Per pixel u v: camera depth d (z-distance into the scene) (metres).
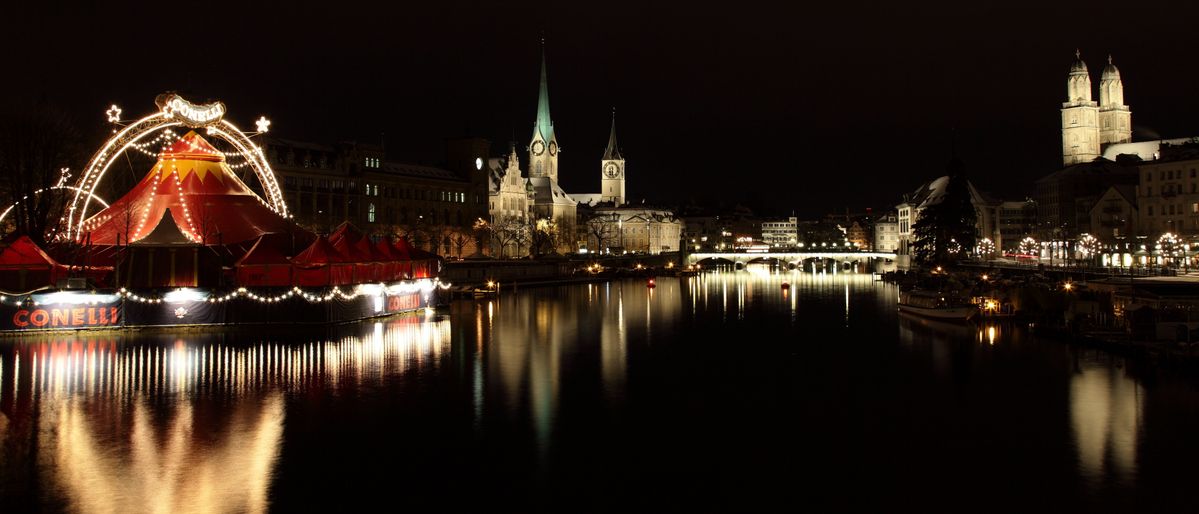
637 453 55.00
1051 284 125.00
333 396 67.06
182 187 108.62
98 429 56.47
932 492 48.25
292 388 68.88
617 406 67.12
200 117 104.75
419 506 45.56
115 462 50.50
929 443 57.44
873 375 80.56
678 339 105.50
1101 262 194.88
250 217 110.50
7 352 80.00
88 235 96.81
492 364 83.44
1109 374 77.44
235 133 113.81
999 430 60.34
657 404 68.06
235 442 54.84
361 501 45.97
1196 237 174.75
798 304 157.25
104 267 96.62
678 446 56.59
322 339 90.88
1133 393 69.94
